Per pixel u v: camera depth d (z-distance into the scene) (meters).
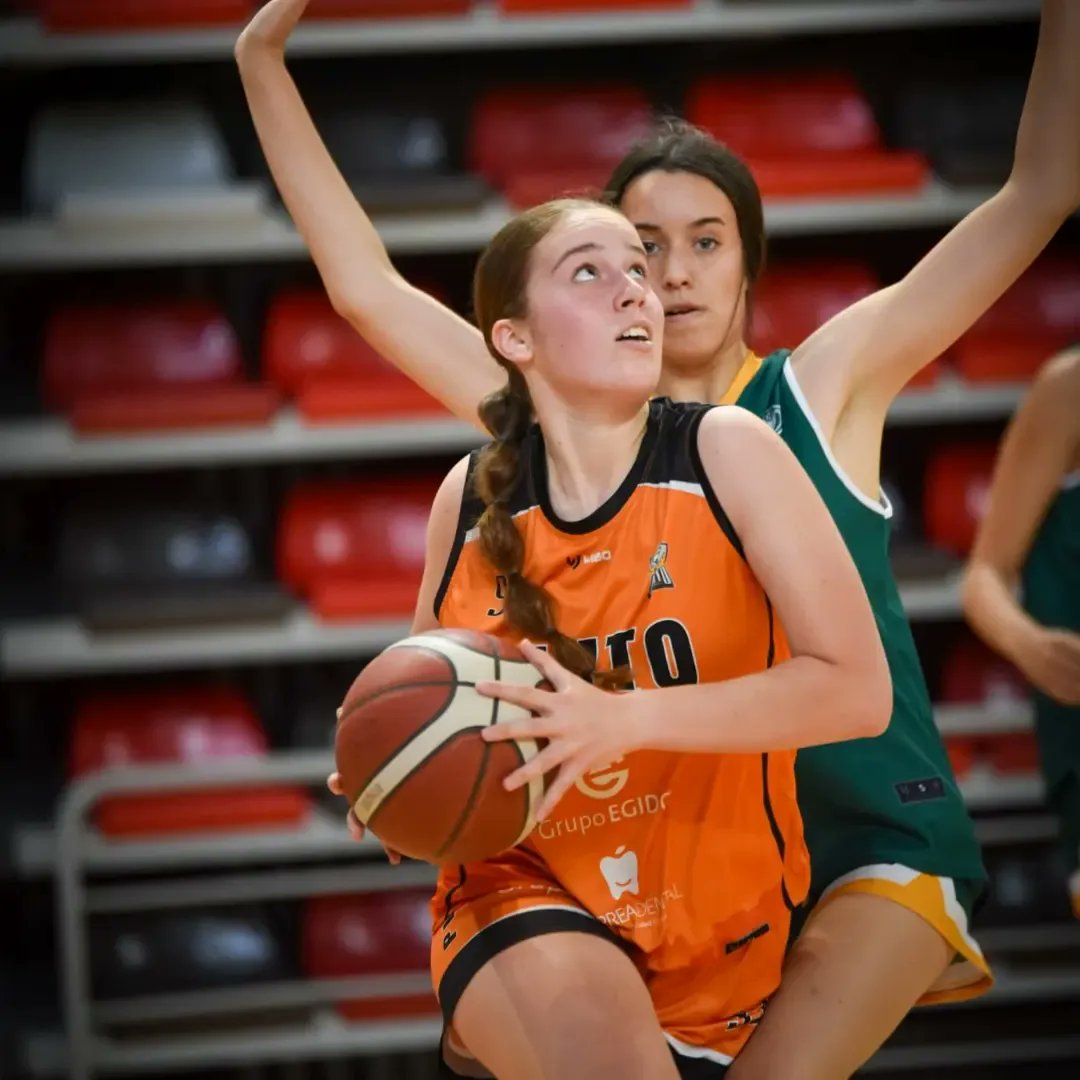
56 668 16.97
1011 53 19.22
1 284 18.73
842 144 17.98
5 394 18.23
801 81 18.33
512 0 17.05
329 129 18.03
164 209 16.97
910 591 17.34
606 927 7.91
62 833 15.55
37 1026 16.59
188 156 17.50
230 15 17.23
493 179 18.09
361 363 17.58
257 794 16.67
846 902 8.97
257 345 19.09
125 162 17.42
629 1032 7.36
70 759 17.39
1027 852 17.22
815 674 7.38
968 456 17.86
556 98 18.38
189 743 16.98
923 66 19.33
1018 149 9.17
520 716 7.21
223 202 17.03
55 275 18.78
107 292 18.92
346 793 7.47
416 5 17.00
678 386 9.67
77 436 17.06
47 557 18.77
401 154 17.95
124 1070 16.39
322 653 17.09
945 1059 16.95
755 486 7.56
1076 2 8.92
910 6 17.41
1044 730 12.80
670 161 9.42
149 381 17.64
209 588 17.34
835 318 9.59
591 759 7.03
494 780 7.12
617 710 7.09
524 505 8.05
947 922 9.01
